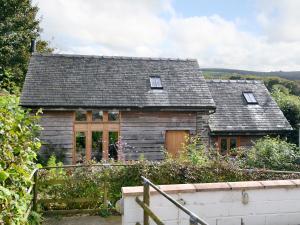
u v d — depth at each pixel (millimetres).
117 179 7293
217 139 17578
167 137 16375
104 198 7078
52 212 6855
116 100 15680
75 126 15523
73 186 7176
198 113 16500
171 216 4277
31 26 23062
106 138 15789
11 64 20766
